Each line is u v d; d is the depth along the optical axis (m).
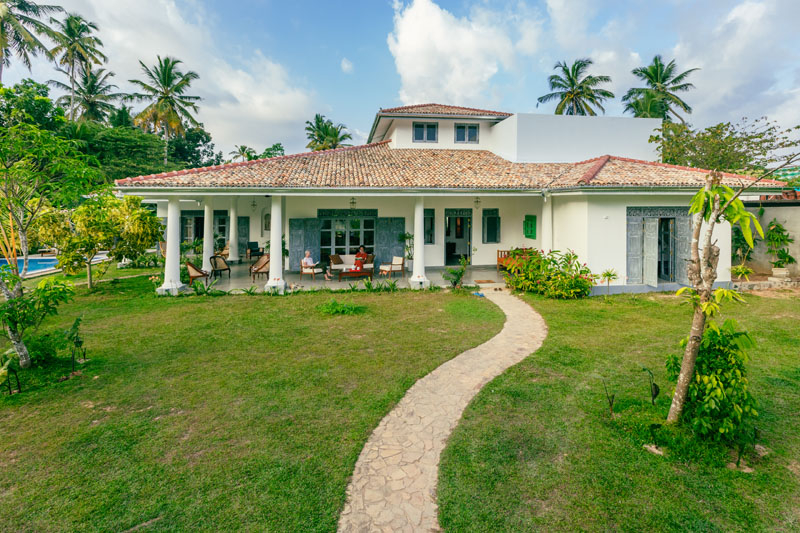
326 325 9.73
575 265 12.94
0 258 24.47
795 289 13.20
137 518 3.54
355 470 4.23
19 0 31.23
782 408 5.39
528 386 6.24
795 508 3.60
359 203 18.16
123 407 5.60
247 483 3.99
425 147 20.45
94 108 39.75
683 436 4.48
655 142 19.66
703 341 4.70
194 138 53.25
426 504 3.73
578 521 3.49
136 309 11.31
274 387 6.24
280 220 13.49
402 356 7.62
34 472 4.18
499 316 10.59
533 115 18.47
